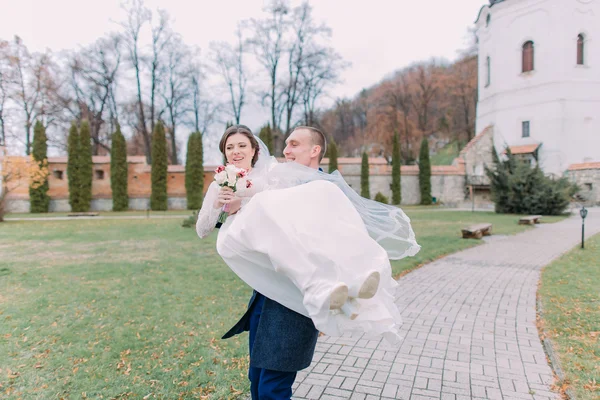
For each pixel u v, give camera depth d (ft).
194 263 28.48
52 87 123.24
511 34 112.06
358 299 5.95
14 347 13.05
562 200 74.84
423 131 159.12
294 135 7.64
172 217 78.23
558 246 37.27
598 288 21.07
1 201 68.28
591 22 103.76
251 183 6.98
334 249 5.93
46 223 63.46
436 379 10.91
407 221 7.98
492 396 9.96
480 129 125.59
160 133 105.91
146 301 18.71
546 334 14.32
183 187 110.73
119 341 13.53
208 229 7.68
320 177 7.09
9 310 17.19
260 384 6.63
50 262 28.86
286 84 138.62
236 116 144.56
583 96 104.12
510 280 23.59
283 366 6.41
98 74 130.52
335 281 5.59
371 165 115.65
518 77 111.34
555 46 104.42
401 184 116.98
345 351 12.88
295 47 138.10
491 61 117.70
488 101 120.37
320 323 5.37
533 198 76.64
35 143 99.96
